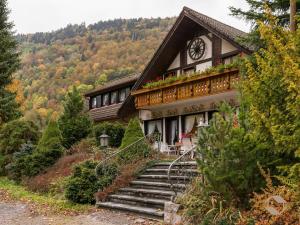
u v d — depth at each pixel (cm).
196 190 938
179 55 2536
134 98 2692
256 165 785
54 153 2044
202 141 880
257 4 1455
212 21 2420
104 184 1438
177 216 986
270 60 745
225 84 1962
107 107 3228
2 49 3247
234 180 789
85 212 1278
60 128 2341
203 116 2286
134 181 1430
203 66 2352
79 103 2434
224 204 812
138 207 1224
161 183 1326
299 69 658
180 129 2448
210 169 824
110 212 1257
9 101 3166
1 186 1931
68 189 1417
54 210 1302
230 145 787
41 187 1750
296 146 667
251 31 1510
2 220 1157
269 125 721
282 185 780
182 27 2400
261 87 755
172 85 2281
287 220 667
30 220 1155
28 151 2178
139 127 1909
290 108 662
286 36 759
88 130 2367
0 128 2745
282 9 1451
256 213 731
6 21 3359
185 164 1325
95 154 1872
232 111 886
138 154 1677
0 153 2383
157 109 2641
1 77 3189
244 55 1992
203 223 791
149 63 2541
